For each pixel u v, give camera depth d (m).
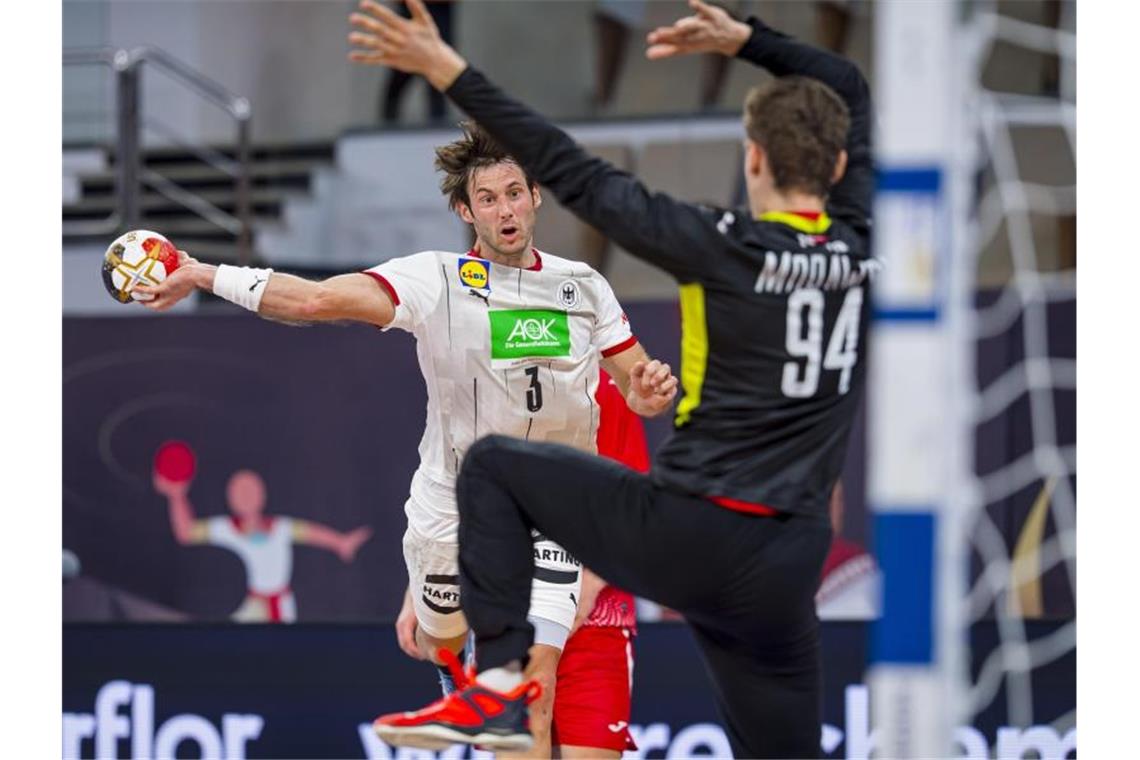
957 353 9.17
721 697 10.24
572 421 12.00
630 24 30.52
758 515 9.33
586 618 12.41
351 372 17.05
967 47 9.64
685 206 9.31
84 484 17.33
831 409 9.55
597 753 12.30
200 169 29.48
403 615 13.25
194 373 17.27
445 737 9.54
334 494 17.05
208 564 17.17
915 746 9.23
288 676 16.94
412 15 9.05
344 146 28.36
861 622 16.38
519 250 11.69
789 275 9.34
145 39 31.33
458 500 9.93
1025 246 24.42
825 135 9.59
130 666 17.08
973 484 16.44
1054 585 16.36
